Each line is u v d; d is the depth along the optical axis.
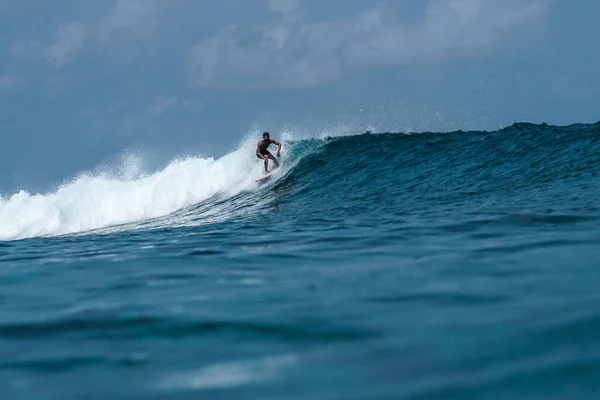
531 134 45.75
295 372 9.89
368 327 11.90
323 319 12.65
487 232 22.70
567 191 31.33
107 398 9.43
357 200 37.38
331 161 48.19
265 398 8.99
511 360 9.66
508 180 36.72
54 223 47.12
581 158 38.88
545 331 10.81
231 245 24.86
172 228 36.38
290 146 51.69
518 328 11.10
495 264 16.95
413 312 12.71
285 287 15.96
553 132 45.53
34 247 32.12
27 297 17.30
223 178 49.47
